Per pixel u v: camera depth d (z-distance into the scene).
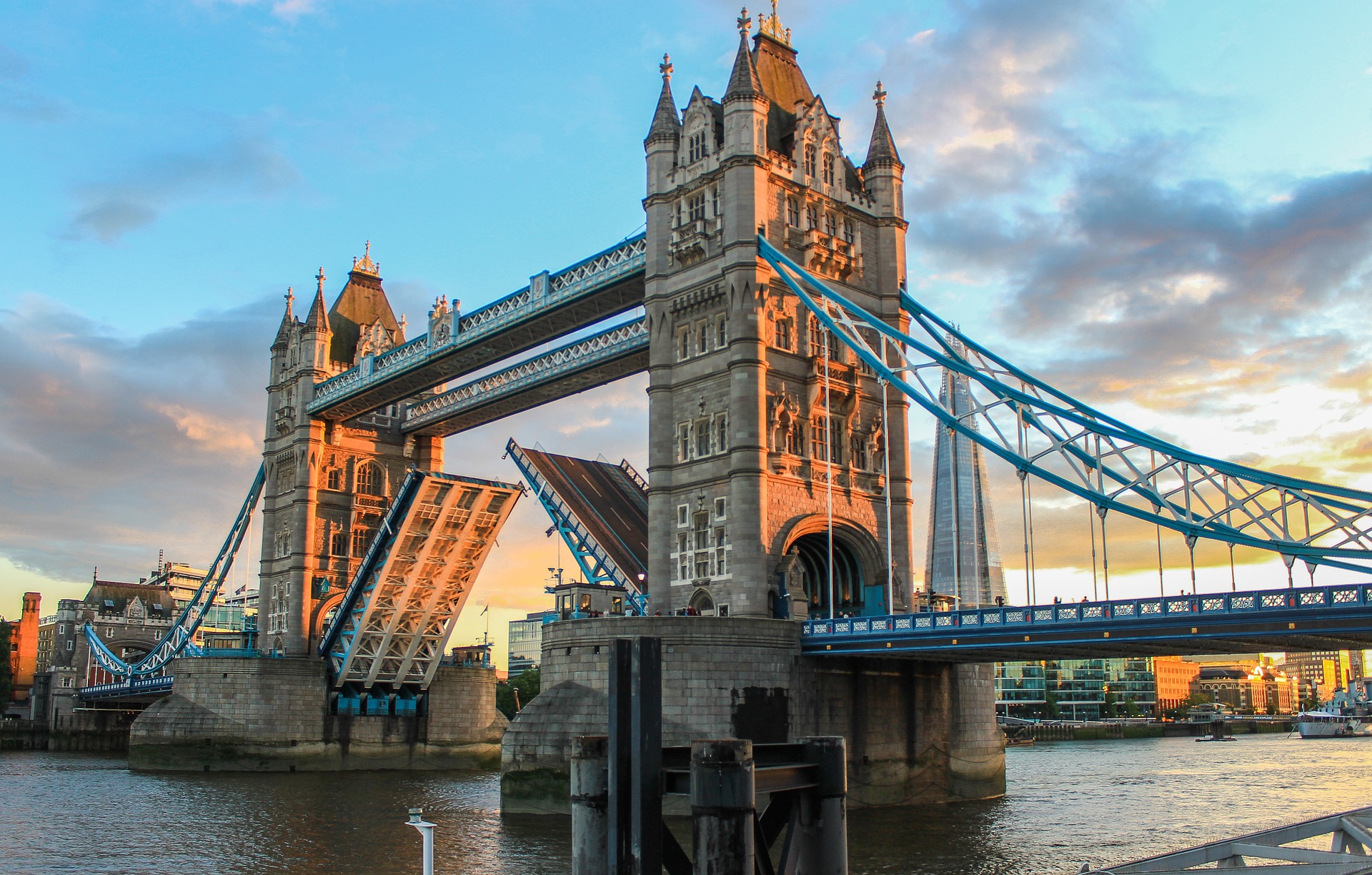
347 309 109.06
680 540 65.44
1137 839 49.16
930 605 73.50
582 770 21.69
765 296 64.50
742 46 67.56
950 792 63.78
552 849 47.53
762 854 20.19
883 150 73.44
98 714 148.88
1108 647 51.53
